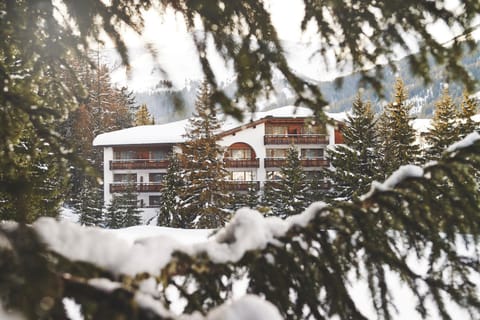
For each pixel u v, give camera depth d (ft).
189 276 4.60
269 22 5.19
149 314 2.77
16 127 6.32
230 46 5.12
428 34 5.18
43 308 2.45
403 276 5.16
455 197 5.13
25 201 4.02
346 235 5.01
